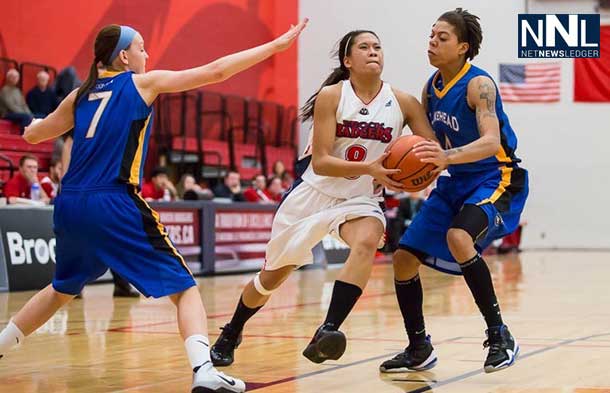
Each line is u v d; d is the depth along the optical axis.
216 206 18.78
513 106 30.81
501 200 6.34
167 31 26.05
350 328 9.31
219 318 10.56
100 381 6.19
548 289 14.54
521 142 30.94
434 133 6.34
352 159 6.17
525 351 7.48
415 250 6.54
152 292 5.36
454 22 6.23
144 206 5.51
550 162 30.91
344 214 5.98
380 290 14.64
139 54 5.82
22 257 14.51
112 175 5.44
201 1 27.11
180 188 23.00
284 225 6.29
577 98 30.48
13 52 22.05
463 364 6.86
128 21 24.92
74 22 23.48
